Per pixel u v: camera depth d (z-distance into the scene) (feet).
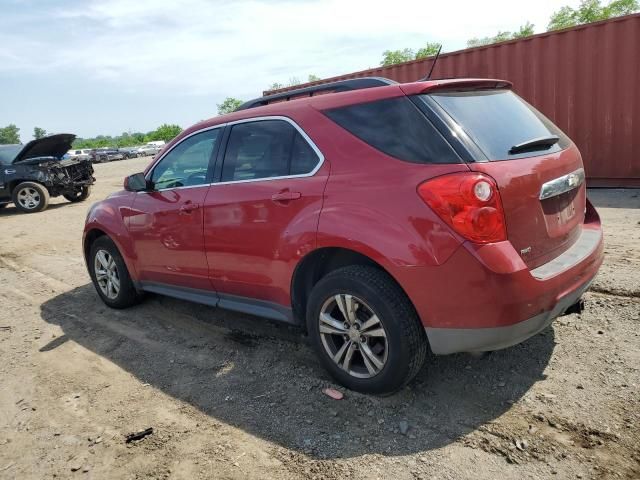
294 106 10.77
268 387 10.70
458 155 8.29
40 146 42.50
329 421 9.30
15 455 9.18
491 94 10.19
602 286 13.84
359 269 9.36
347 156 9.55
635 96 26.00
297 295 10.75
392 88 9.40
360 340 9.60
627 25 25.54
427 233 8.25
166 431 9.48
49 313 16.65
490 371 10.43
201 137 12.80
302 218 9.96
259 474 8.12
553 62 28.04
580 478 7.38
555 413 8.89
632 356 10.38
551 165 9.22
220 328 14.12
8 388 11.67
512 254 8.05
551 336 11.58
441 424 8.92
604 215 21.86
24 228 34.63
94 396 11.01
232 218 11.47
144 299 16.98
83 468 8.64
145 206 14.02
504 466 7.76
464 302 8.13
